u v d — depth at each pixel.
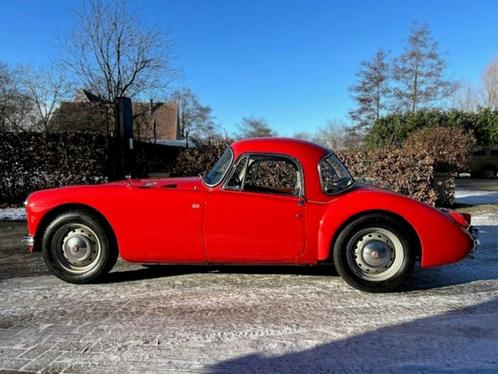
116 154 12.38
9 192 11.52
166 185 4.68
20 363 2.99
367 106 36.09
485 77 40.41
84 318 3.81
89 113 22.12
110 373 2.86
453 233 4.37
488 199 13.00
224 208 4.48
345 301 4.21
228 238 4.50
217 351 3.17
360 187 4.73
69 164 11.79
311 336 3.42
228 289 4.57
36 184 11.70
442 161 11.79
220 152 12.36
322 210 4.44
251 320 3.75
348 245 4.41
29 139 11.56
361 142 35.91
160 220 4.53
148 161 15.55
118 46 20.12
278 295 4.38
